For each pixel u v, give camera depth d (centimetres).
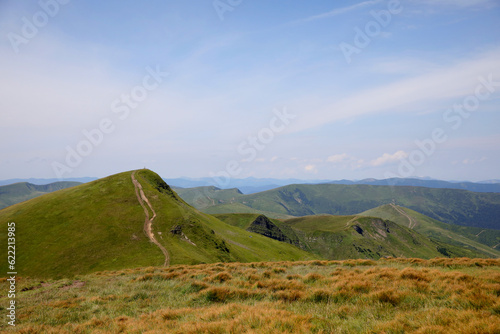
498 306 727
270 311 879
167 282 1747
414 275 1260
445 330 629
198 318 916
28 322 1155
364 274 1476
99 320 1082
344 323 759
